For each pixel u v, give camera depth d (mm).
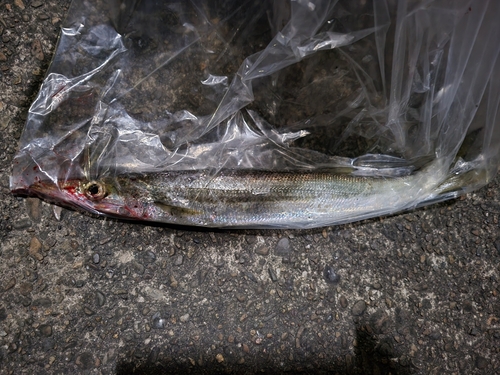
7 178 248
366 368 271
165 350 257
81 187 247
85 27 252
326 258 276
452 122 270
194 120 267
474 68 262
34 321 248
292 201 258
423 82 268
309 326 270
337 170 270
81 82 255
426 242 284
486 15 252
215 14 264
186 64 266
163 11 259
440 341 278
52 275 251
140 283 259
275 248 272
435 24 256
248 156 271
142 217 256
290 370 265
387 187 265
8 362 244
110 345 254
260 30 266
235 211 255
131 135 261
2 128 247
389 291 279
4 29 247
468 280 284
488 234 287
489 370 278
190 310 261
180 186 253
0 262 246
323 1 253
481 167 273
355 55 269
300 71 271
